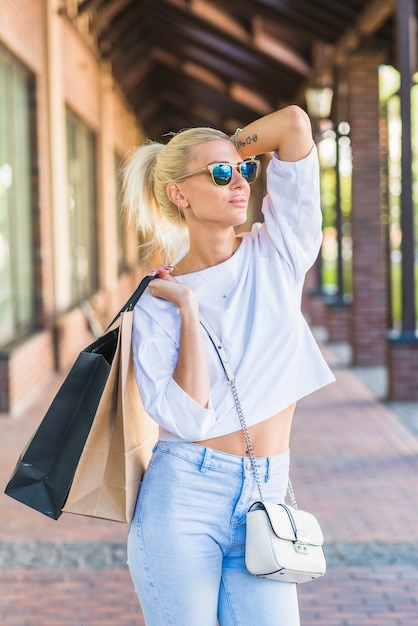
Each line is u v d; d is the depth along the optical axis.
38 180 10.72
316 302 16.78
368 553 4.81
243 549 2.12
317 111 16.62
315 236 2.23
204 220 2.16
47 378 10.68
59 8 11.72
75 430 2.16
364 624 3.90
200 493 2.09
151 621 2.13
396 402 9.27
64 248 12.05
